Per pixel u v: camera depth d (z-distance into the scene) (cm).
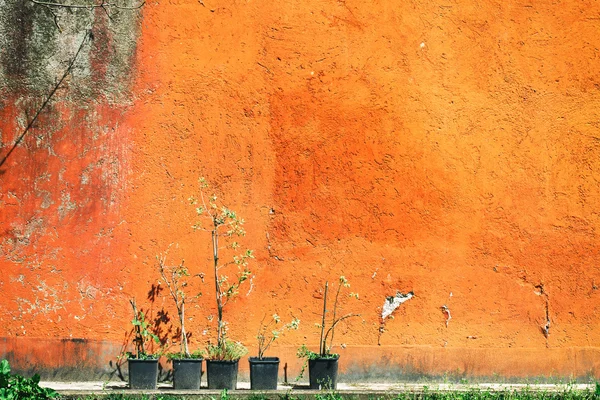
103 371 797
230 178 844
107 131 830
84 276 809
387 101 872
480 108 886
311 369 764
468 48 892
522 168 884
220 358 753
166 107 842
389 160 866
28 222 809
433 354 842
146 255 820
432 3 893
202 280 824
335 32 875
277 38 868
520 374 852
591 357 864
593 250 884
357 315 840
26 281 802
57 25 839
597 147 899
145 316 810
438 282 855
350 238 851
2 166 813
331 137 861
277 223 844
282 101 860
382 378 831
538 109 895
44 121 823
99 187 823
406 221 859
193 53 854
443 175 871
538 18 907
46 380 788
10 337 791
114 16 847
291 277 838
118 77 839
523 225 877
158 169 833
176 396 709
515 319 861
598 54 912
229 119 851
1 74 826
